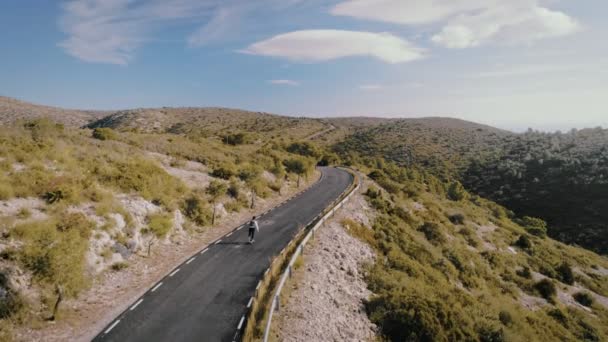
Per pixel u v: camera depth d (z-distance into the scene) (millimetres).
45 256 10062
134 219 16156
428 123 178750
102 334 9820
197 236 19344
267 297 12078
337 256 17938
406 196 44906
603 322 26266
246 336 9312
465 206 55719
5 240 10969
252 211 26094
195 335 10031
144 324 10484
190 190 22906
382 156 116562
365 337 11906
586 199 70438
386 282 16656
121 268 13711
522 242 42188
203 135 91500
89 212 14641
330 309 12664
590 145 99438
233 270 14914
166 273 14430
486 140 132750
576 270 40156
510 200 79750
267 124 157875
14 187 14062
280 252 17203
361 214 27141
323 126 174750
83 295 11492
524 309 23094
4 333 8797
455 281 23531
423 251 25141
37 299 10164
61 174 16781
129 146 30281
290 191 35062
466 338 13469
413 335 12344
